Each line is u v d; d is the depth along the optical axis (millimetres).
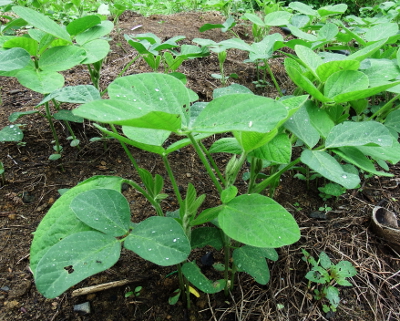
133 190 1665
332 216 1670
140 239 831
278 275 1356
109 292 1249
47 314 1161
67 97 1048
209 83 2525
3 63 1200
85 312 1172
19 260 1305
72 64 1449
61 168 1729
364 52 1447
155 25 3654
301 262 1422
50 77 1370
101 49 1563
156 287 1275
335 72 1239
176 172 1823
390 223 1578
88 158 1818
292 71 1139
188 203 999
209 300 1239
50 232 905
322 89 1346
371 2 6371
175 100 882
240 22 3979
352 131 1033
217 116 772
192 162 1908
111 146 1911
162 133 1021
